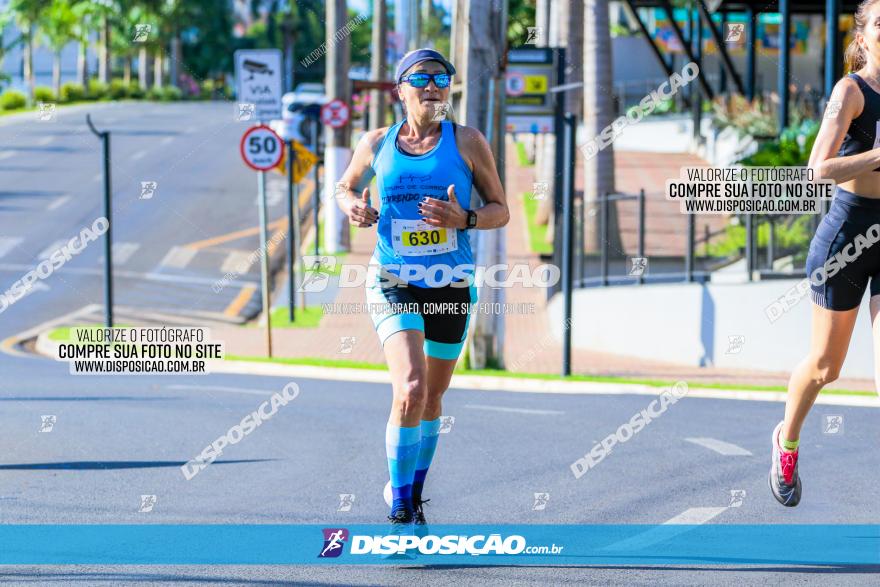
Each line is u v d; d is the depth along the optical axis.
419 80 7.94
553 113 28.61
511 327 32.28
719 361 23.78
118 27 119.94
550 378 20.41
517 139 77.06
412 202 8.04
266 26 137.25
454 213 7.83
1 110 99.88
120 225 47.91
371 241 48.28
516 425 14.59
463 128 8.12
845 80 7.55
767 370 22.73
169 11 124.06
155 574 7.63
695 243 25.61
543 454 12.39
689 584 7.34
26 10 110.94
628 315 27.02
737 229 27.83
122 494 10.29
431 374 8.35
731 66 47.25
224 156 66.12
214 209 51.56
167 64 135.88
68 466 11.64
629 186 48.72
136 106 100.25
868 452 12.36
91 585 7.36
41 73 135.75
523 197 54.09
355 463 11.88
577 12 42.41
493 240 22.34
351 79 45.12
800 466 11.58
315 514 9.49
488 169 8.14
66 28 113.88
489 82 21.72
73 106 102.38
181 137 73.25
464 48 21.70
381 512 9.56
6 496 10.17
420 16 77.56
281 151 24.41
